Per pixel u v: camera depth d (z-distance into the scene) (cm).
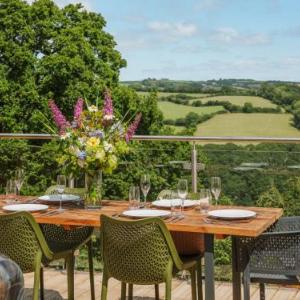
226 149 464
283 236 298
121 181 479
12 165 584
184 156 474
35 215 333
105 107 359
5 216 315
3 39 2031
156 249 295
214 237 310
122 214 328
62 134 357
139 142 487
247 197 453
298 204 439
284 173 444
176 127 2109
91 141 349
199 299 349
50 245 367
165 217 315
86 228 388
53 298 421
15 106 1986
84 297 424
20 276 170
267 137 451
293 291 432
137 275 300
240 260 312
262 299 341
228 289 436
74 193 424
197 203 359
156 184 466
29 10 2084
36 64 2053
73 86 1998
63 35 2094
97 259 495
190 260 326
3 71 1991
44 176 579
